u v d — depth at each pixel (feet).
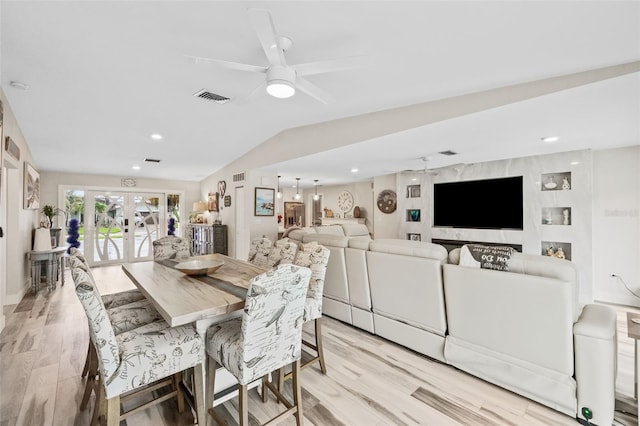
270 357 5.11
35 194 15.81
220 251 20.85
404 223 20.36
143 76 8.54
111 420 4.61
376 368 7.83
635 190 12.63
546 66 6.77
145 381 4.81
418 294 8.25
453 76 7.61
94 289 4.52
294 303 5.29
